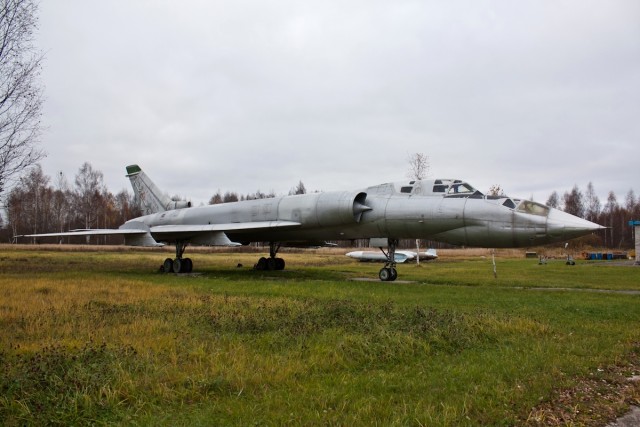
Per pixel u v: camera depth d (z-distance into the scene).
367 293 12.24
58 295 10.50
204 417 3.67
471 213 14.84
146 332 6.59
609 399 4.44
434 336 6.39
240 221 20.56
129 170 27.39
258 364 5.12
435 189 16.31
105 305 9.13
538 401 4.24
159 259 34.81
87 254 43.44
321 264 31.53
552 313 9.05
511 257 51.53
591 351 6.07
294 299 10.62
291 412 3.80
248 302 9.75
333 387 4.49
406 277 18.78
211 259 39.47
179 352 5.57
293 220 18.62
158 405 3.96
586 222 13.41
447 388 4.48
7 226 73.31
